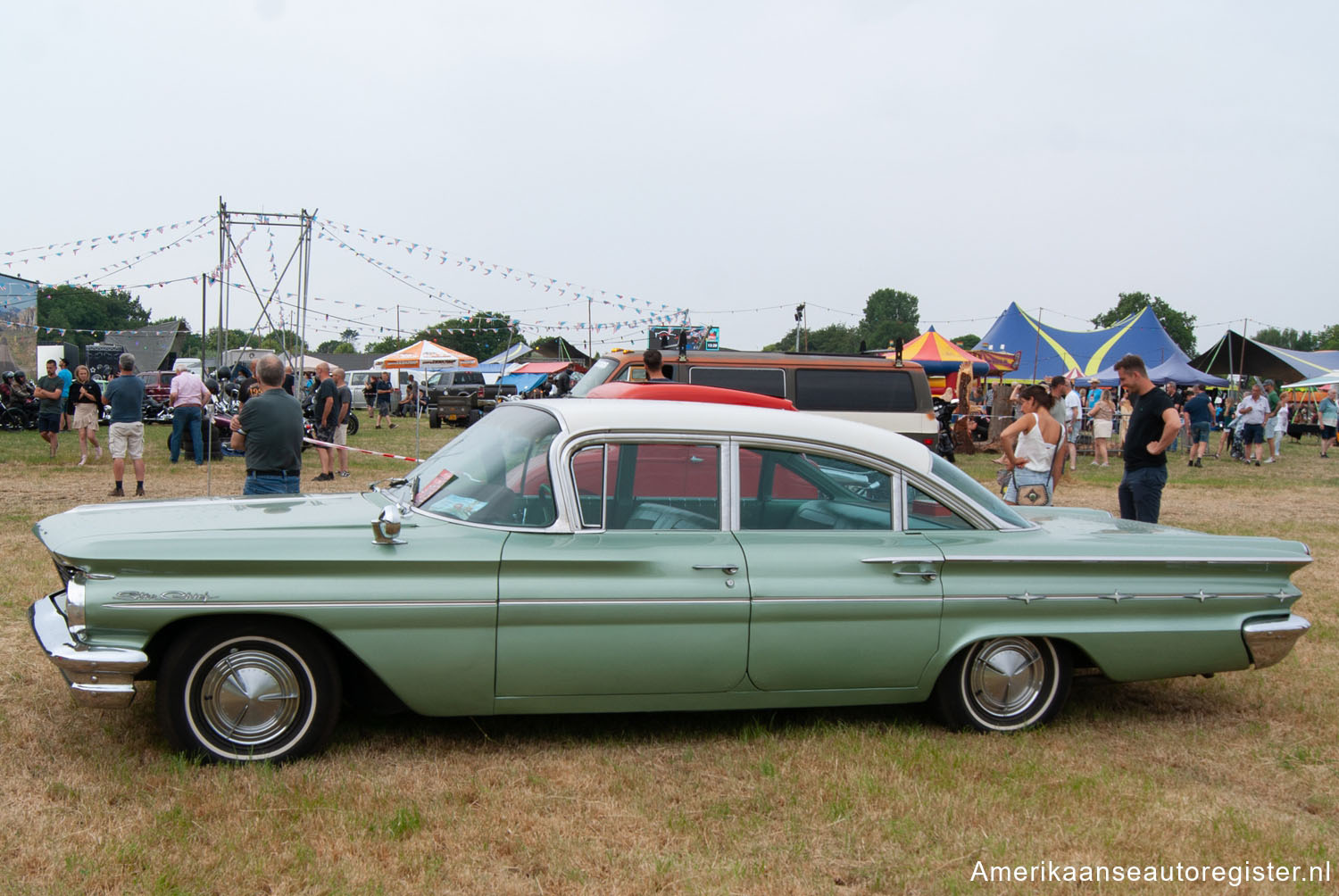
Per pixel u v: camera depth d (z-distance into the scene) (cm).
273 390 713
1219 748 445
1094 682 490
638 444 412
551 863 311
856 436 438
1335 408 2358
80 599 353
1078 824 353
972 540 437
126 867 296
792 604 405
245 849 310
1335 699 511
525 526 396
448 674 382
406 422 3147
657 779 381
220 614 362
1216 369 3634
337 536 380
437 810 343
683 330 1340
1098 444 1967
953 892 306
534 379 3253
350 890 291
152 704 437
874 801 365
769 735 426
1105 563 436
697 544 406
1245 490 1540
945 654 425
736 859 319
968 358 2523
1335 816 381
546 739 419
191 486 1210
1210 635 445
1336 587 785
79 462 1476
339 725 423
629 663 395
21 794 347
